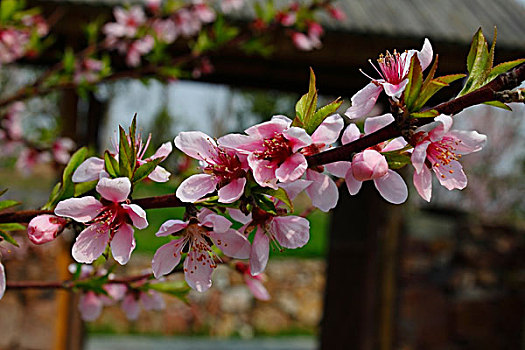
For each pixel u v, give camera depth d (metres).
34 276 3.99
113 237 1.01
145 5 3.71
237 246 1.06
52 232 1.07
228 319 8.67
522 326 5.41
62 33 3.66
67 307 4.05
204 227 1.06
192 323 8.52
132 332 8.27
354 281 5.80
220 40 3.50
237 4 3.80
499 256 5.42
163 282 1.64
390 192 1.01
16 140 4.16
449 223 5.34
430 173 1.02
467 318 5.29
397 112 0.98
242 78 4.83
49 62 4.38
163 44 3.50
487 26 4.27
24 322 4.03
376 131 1.00
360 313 5.33
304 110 1.00
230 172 0.99
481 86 0.95
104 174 1.04
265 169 0.97
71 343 4.09
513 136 11.91
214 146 1.01
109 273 1.55
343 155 1.01
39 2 3.43
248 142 0.98
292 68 4.48
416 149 0.94
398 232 5.13
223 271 8.91
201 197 1.02
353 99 1.02
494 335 5.36
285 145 0.98
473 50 0.96
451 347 5.24
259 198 0.99
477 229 5.40
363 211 5.61
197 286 1.06
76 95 4.04
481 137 1.00
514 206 11.48
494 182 11.56
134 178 1.02
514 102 0.92
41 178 4.45
